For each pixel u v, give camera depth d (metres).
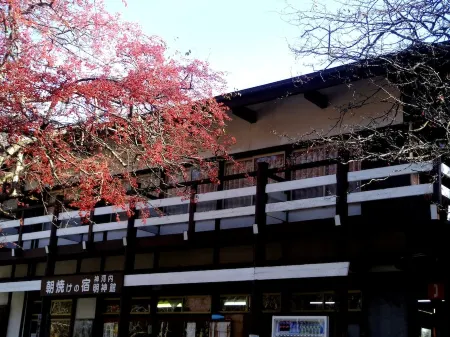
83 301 17.58
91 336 16.83
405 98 10.25
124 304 14.25
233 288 14.35
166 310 15.46
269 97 13.91
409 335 11.45
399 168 11.03
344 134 11.82
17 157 12.05
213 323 14.37
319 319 11.41
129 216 14.38
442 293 11.04
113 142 14.75
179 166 13.20
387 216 11.13
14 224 17.92
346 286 11.38
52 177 13.05
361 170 11.94
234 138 14.59
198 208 16.00
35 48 11.06
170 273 13.51
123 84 11.73
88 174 12.37
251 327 11.88
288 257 13.93
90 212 15.13
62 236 17.09
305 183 12.27
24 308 19.22
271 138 14.98
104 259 17.12
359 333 12.16
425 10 9.14
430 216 10.59
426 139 9.96
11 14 10.84
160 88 12.11
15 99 10.85
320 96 13.84
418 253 11.04
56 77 10.99
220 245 13.76
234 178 13.77
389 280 11.86
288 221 13.91
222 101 14.59
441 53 9.38
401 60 9.45
